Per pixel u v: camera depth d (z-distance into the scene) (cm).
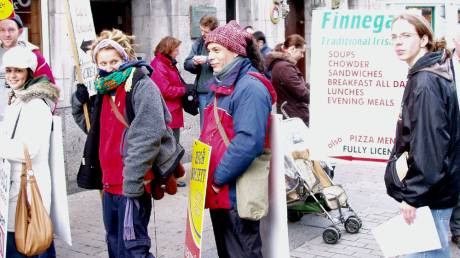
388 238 346
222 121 368
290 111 659
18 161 392
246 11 1041
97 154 420
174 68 738
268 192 382
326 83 453
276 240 380
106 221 420
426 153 324
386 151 442
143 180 389
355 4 1430
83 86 461
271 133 373
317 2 1277
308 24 1296
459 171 340
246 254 369
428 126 324
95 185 424
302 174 553
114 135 400
